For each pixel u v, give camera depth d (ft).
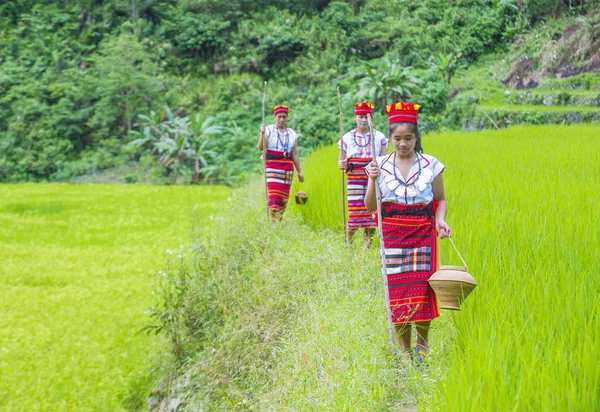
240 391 17.15
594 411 10.78
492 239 20.29
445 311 16.80
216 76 117.60
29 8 125.70
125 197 74.38
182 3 127.03
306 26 123.34
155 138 99.40
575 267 17.44
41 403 23.81
